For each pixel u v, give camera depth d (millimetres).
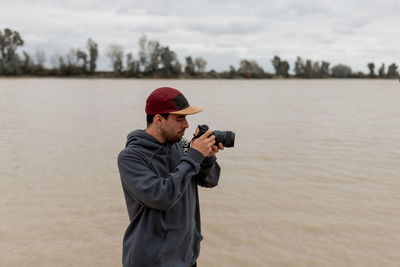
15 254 3648
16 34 87438
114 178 6207
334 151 8391
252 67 116875
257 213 4730
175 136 1770
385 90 45375
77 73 91875
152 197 1608
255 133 10969
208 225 4383
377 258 3604
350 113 17047
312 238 4039
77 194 5395
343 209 4848
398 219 4504
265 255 3678
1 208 4816
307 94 34531
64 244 3871
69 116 15047
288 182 6027
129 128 11836
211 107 20000
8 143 9188
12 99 24203
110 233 4141
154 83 62688
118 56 95688
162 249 1741
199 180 2021
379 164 7172
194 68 106500
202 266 3475
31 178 6164
